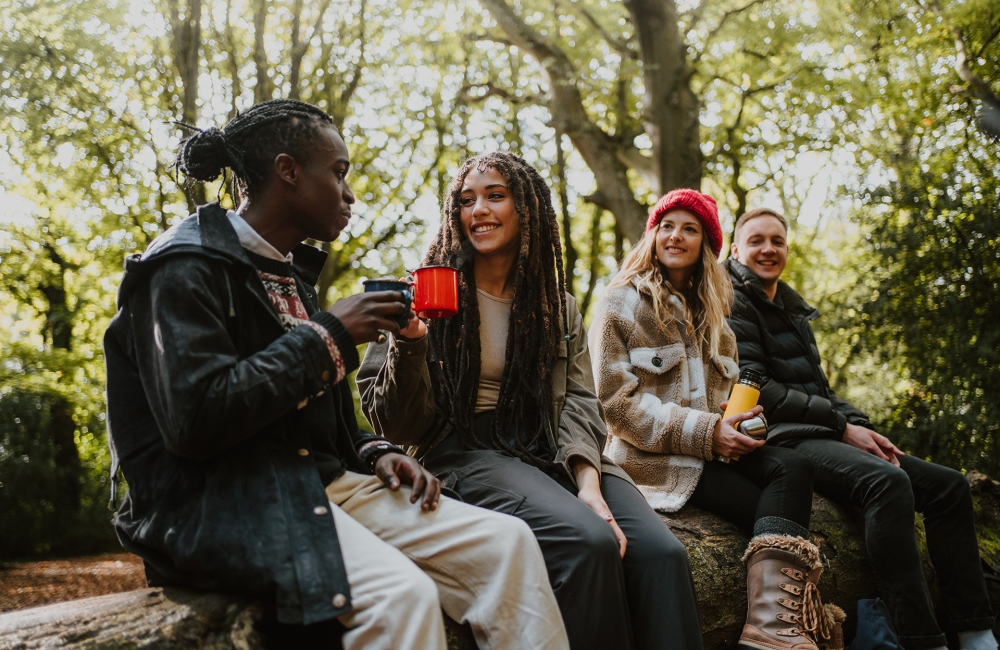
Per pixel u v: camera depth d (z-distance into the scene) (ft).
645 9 34.81
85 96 36.55
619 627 6.32
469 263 8.49
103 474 48.19
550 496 6.88
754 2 35.06
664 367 9.57
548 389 8.13
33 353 43.47
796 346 11.46
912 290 24.41
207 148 5.95
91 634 4.78
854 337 26.32
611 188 38.40
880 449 10.50
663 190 34.86
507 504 6.95
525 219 8.46
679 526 9.10
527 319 8.30
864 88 33.71
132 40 36.78
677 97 34.83
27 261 46.83
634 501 7.56
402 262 46.93
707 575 8.68
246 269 5.67
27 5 34.91
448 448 7.97
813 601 8.21
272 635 5.48
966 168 25.05
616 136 39.11
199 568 5.15
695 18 36.94
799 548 8.33
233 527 5.12
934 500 10.43
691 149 34.94
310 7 39.14
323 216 6.21
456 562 5.89
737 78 40.06
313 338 5.41
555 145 46.98
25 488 43.32
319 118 6.26
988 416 22.53
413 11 41.14
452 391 7.97
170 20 34.86
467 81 43.98
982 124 22.88
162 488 5.48
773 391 10.72
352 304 5.69
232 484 5.31
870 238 25.67
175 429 5.02
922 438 23.90
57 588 31.96
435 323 8.23
